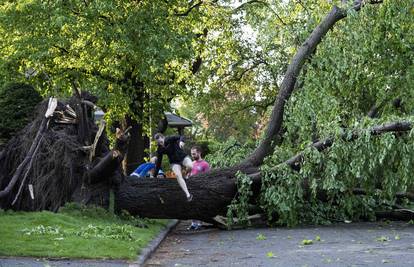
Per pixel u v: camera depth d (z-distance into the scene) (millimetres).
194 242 12023
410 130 13250
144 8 20297
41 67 21031
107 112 22797
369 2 15422
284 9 25344
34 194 13234
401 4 15117
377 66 15375
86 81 21891
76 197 13570
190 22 24000
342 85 15383
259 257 9352
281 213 14477
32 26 19844
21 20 19859
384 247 10266
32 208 13227
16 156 13570
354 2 15789
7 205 13117
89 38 20438
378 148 13430
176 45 20234
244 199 14422
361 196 15359
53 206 13297
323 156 14023
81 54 21016
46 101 14062
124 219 13992
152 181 14484
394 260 8680
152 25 20094
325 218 15211
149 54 19562
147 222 14500
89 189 13727
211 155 17531
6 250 8531
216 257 9523
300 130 14938
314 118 14758
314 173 14398
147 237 11406
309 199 15062
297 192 14289
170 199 14352
